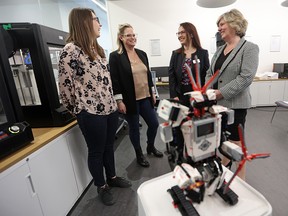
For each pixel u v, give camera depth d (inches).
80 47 44.6
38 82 50.8
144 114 75.5
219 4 71.1
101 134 49.8
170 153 33.5
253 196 30.6
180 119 27.8
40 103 53.0
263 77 152.9
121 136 114.3
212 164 30.5
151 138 81.7
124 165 80.0
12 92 42.1
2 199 33.7
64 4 151.4
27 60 50.3
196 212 27.1
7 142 36.9
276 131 107.0
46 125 54.0
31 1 134.6
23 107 52.9
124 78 65.6
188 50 72.5
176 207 29.6
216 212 28.1
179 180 28.1
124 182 64.4
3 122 39.7
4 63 40.5
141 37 155.9
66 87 44.4
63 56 42.6
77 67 44.1
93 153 52.5
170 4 148.9
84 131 48.6
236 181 33.9
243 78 44.1
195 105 27.2
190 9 149.3
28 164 39.3
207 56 70.2
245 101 47.8
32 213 40.2
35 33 47.1
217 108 29.1
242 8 149.1
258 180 64.6
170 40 155.8
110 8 150.6
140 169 75.9
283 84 150.0
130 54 69.3
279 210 51.4
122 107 66.2
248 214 27.3
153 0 148.3
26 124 42.6
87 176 63.7
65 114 54.6
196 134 27.3
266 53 159.8
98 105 47.3
